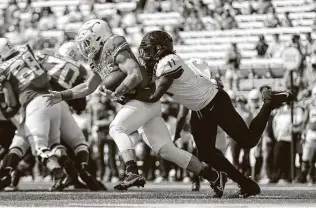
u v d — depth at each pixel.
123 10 59.78
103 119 38.81
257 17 54.47
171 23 57.59
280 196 19.39
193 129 17.95
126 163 16.78
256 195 19.92
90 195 19.97
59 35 59.06
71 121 24.08
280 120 36.66
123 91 16.75
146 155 38.59
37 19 62.03
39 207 13.88
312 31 50.66
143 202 15.63
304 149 35.69
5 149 25.78
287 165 36.91
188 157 17.48
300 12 54.78
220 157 17.92
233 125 17.42
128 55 16.94
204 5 56.78
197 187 24.06
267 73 46.22
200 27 55.34
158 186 30.56
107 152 40.88
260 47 49.09
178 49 54.44
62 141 24.38
